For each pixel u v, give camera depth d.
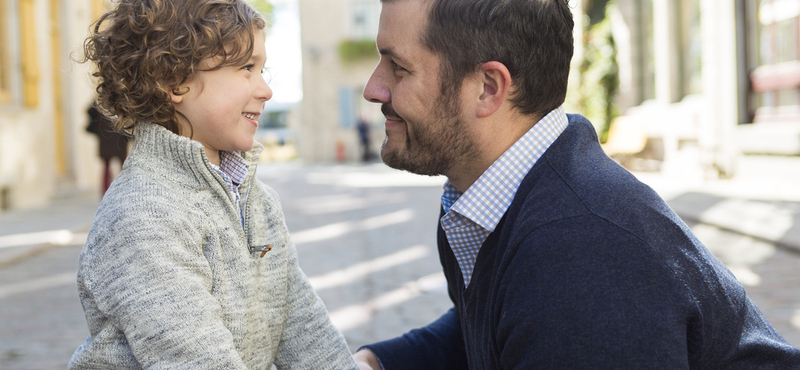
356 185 12.93
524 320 0.95
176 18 1.25
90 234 1.20
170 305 1.13
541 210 1.03
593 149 1.17
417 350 1.56
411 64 1.19
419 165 1.25
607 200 1.01
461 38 1.16
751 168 9.33
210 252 1.24
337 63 22.91
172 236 1.17
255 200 1.38
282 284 1.40
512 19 1.15
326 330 1.48
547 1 1.17
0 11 9.03
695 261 1.01
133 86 1.26
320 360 1.45
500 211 1.17
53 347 3.36
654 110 12.17
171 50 1.24
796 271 4.45
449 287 1.53
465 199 1.19
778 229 5.58
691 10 11.15
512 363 0.97
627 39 13.40
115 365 1.17
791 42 8.59
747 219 6.18
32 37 9.57
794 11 8.45
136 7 1.26
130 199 1.19
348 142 23.11
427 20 1.17
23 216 8.12
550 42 1.18
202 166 1.25
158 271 1.14
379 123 23.36
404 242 6.17
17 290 4.52
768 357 1.08
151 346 1.12
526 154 1.18
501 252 1.10
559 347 0.91
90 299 1.21
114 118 1.34
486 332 1.11
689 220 6.66
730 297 1.05
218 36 1.27
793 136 8.36
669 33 11.64
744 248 5.26
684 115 10.79
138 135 1.29
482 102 1.18
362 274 4.89
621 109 13.71
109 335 1.18
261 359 1.32
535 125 1.20
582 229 0.97
